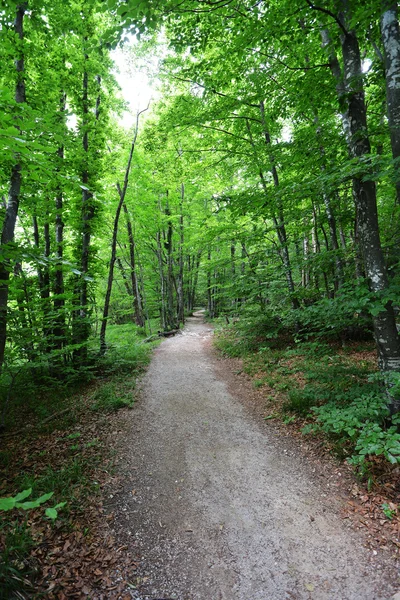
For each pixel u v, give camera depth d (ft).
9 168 16.02
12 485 12.96
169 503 12.18
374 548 9.40
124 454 15.81
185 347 44.60
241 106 29.58
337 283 27.78
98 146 30.58
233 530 10.66
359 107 13.67
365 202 13.67
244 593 8.48
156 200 56.90
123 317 81.15
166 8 11.32
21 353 22.62
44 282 28.50
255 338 37.17
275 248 32.40
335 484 12.30
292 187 16.01
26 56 18.15
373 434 11.23
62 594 8.25
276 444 15.92
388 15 12.01
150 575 9.08
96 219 31.83
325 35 16.55
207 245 41.78
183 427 18.75
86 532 10.47
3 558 8.56
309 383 21.38
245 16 15.47
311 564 9.16
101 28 27.99
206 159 33.63
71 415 20.42
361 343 26.00
